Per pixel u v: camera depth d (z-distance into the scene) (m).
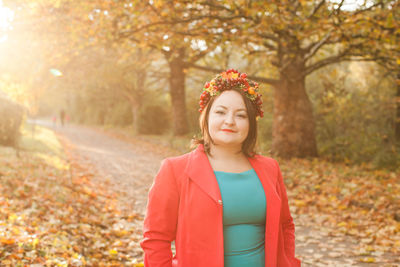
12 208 4.97
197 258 1.46
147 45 9.05
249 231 1.55
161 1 7.32
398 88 11.30
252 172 1.64
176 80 20.45
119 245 4.59
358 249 4.71
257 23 7.88
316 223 5.84
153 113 27.19
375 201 6.23
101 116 39.66
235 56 14.63
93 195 7.09
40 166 8.86
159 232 1.52
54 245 3.92
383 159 9.45
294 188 7.78
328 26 7.38
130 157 14.36
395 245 4.68
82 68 16.16
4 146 11.91
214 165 1.62
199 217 1.48
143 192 8.21
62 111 36.47
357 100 12.72
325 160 10.88
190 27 8.98
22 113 12.48
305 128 11.34
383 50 8.11
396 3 6.94
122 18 8.63
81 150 16.39
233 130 1.57
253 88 1.66
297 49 9.52
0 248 3.43
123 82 22.50
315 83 14.88
